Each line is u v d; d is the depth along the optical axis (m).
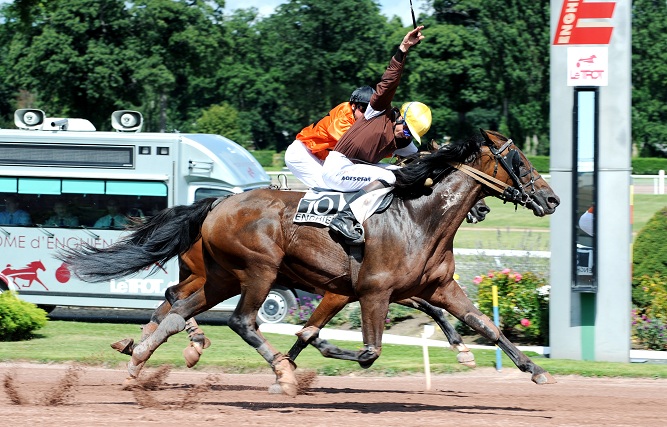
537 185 8.27
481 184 8.21
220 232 8.59
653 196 34.72
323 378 10.87
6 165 15.96
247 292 8.53
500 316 13.50
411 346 13.11
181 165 15.61
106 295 15.59
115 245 9.48
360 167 8.10
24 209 15.91
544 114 63.47
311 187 8.70
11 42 50.09
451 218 8.12
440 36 63.28
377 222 7.99
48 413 7.79
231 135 73.12
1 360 11.76
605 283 11.84
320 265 8.16
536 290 13.46
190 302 9.05
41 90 47.28
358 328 14.79
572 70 11.72
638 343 13.17
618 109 11.69
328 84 70.38
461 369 11.29
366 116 8.08
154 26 50.12
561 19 11.71
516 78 61.31
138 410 8.04
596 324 11.85
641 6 68.62
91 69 46.12
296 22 71.25
